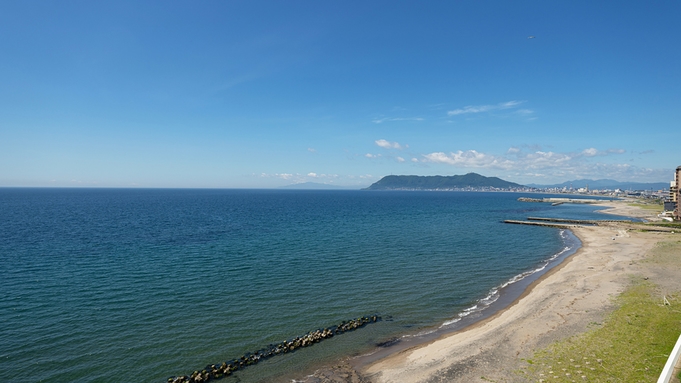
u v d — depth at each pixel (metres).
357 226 90.81
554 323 26.48
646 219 112.81
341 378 21.03
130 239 65.44
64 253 51.72
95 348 24.19
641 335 22.75
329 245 62.03
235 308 31.83
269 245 61.34
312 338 26.03
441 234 78.38
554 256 56.34
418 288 38.41
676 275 37.84
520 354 21.89
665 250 53.59
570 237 77.06
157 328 27.44
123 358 23.09
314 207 169.00
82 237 66.56
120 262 46.94
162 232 75.44
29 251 52.59
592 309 28.66
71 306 31.23
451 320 30.16
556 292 34.72
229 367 22.06
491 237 75.50
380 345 25.56
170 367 22.30
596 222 99.25
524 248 63.03
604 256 52.34
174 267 44.94
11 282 37.38
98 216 107.38
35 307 30.77
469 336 25.95
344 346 25.30
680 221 97.50
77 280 38.56
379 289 37.81
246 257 51.44
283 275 42.25
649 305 28.33
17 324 27.38
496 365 20.78
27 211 121.19
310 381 20.78
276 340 26.16
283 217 113.69
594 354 20.75
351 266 47.12
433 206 189.12
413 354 23.70
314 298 34.81
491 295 36.59
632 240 66.44
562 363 20.09
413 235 75.88
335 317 30.48
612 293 32.47
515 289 38.47
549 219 108.56
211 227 85.00
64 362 22.42
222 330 27.44
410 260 51.31
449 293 37.00
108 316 29.34
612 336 23.00
